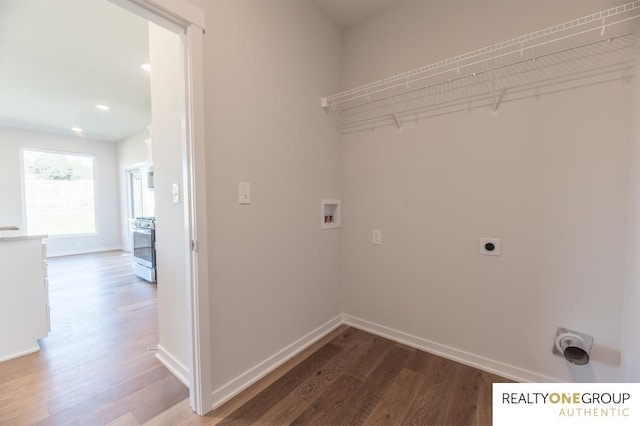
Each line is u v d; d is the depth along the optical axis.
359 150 2.48
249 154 1.77
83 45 2.73
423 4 2.09
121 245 7.25
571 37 1.58
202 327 1.52
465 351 2.00
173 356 1.94
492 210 1.86
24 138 5.77
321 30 2.32
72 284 4.05
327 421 1.49
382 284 2.40
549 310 1.70
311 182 2.27
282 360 2.05
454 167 2.00
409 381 1.81
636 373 1.29
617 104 1.47
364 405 1.61
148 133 5.75
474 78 1.89
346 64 2.53
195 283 1.50
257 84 1.81
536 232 1.72
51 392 1.73
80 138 6.54
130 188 6.84
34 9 2.21
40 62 3.03
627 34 1.44
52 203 6.22
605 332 1.54
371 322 2.49
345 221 2.60
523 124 1.74
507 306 1.83
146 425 1.47
